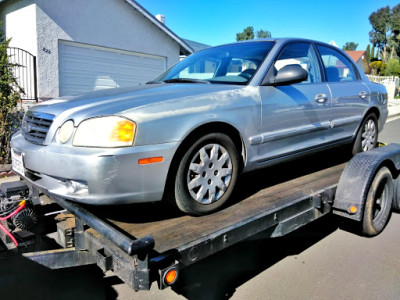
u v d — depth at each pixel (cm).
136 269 184
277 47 338
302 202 284
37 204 281
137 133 223
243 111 282
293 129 329
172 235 225
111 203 224
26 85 1046
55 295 259
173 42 1358
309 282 283
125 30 1205
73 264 232
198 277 286
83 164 215
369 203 332
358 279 287
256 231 246
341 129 398
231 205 282
